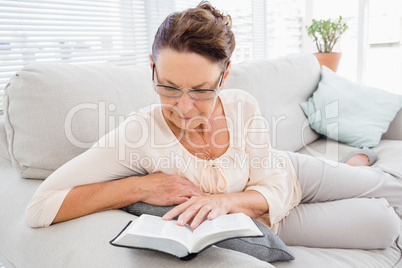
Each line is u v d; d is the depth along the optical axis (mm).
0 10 1526
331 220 1098
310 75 2125
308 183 1254
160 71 791
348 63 3873
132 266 654
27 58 1659
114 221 827
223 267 631
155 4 2236
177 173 977
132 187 895
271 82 1854
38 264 782
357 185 1276
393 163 1639
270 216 1004
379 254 1061
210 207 808
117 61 2090
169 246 646
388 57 3869
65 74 1140
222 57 796
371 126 1917
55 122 1068
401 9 3711
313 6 3775
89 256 717
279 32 3484
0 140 1203
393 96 2041
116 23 2094
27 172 1090
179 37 743
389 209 1131
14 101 1070
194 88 798
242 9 2934
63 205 841
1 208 995
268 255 846
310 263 925
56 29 1759
